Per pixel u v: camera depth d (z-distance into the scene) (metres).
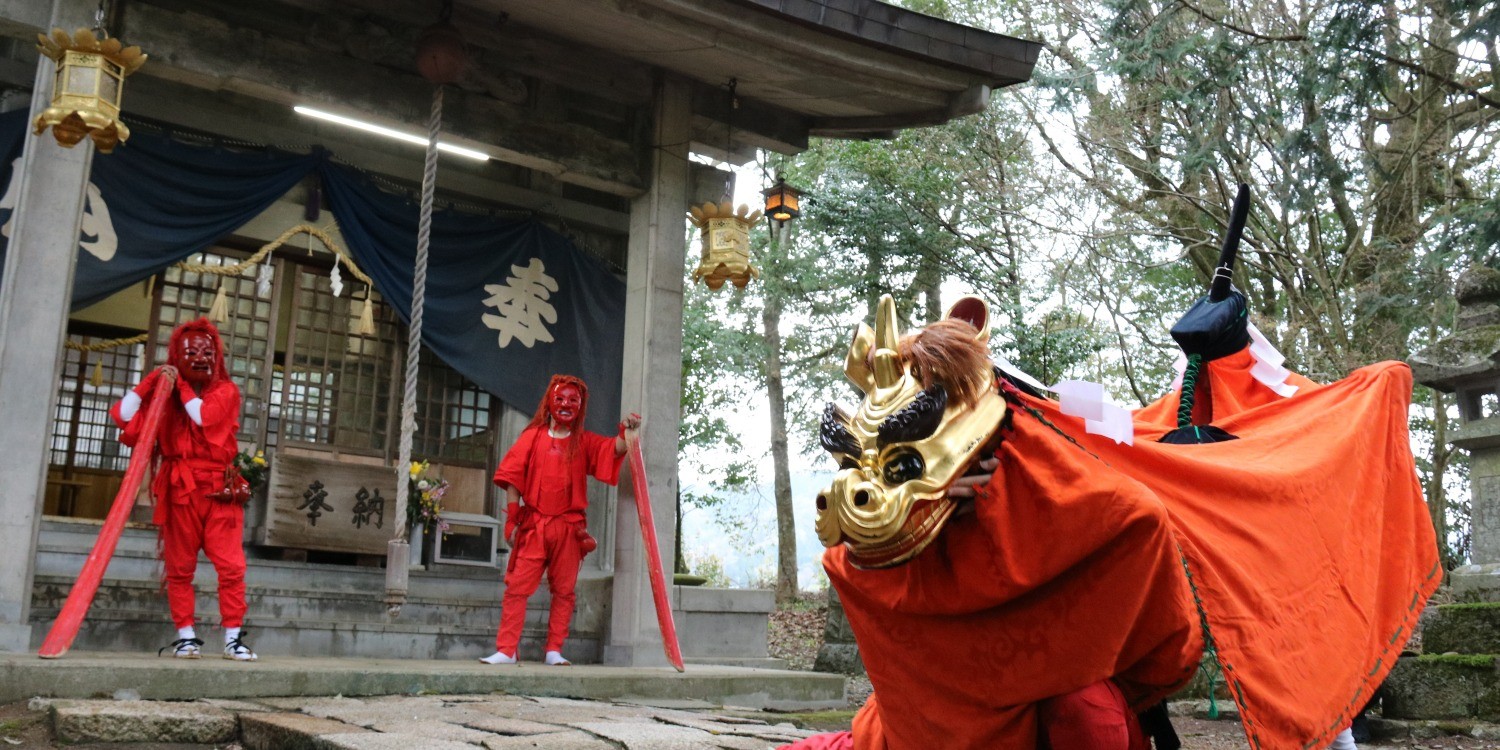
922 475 1.99
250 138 8.20
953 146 16.89
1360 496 2.71
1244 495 2.38
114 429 9.93
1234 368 3.26
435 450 9.22
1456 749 5.62
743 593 9.08
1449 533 17.30
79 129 5.96
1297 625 2.27
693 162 9.14
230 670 5.55
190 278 8.91
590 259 9.54
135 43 6.88
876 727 2.60
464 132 7.91
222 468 6.37
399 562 6.79
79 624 5.66
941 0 18.05
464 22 7.97
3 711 4.96
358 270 8.77
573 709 5.32
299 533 8.25
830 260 18.73
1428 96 13.19
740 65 8.38
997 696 2.14
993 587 2.07
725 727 4.68
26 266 6.33
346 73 7.59
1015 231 17.28
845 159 17.52
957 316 2.33
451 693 6.10
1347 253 14.52
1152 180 15.89
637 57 8.45
